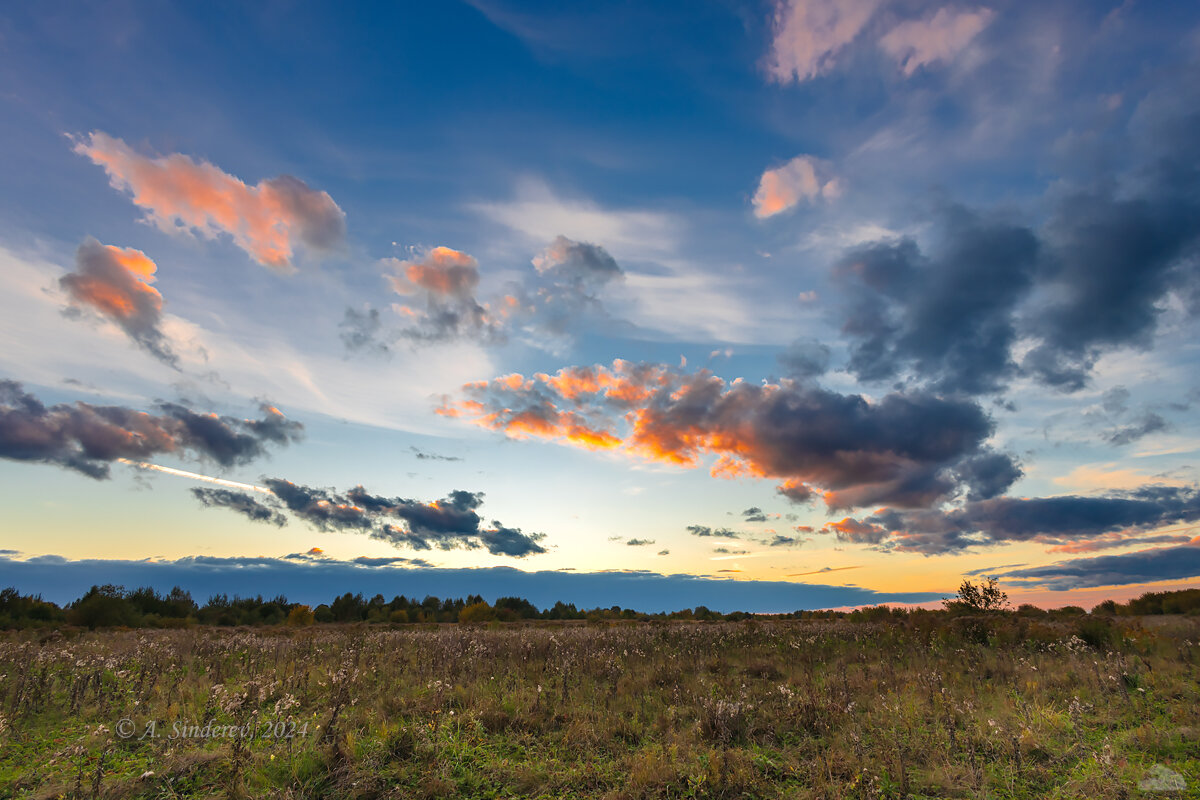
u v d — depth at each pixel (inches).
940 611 1051.9
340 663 563.5
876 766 284.2
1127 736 317.4
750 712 375.6
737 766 279.4
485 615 2090.3
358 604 2395.4
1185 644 573.6
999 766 283.9
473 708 380.5
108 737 313.3
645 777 265.6
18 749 315.0
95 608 1557.6
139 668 508.7
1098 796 242.4
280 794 239.1
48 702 402.9
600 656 607.2
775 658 647.1
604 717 371.9
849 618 1368.1
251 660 600.1
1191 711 354.6
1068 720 342.0
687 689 452.1
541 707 383.2
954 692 426.6
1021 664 538.9
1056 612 1321.4
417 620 2306.8
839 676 508.4
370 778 260.2
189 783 260.8
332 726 307.7
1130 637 629.9
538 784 269.6
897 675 510.3
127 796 245.6
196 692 438.9
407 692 435.2
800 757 307.4
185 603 2114.9
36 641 826.8
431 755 291.1
